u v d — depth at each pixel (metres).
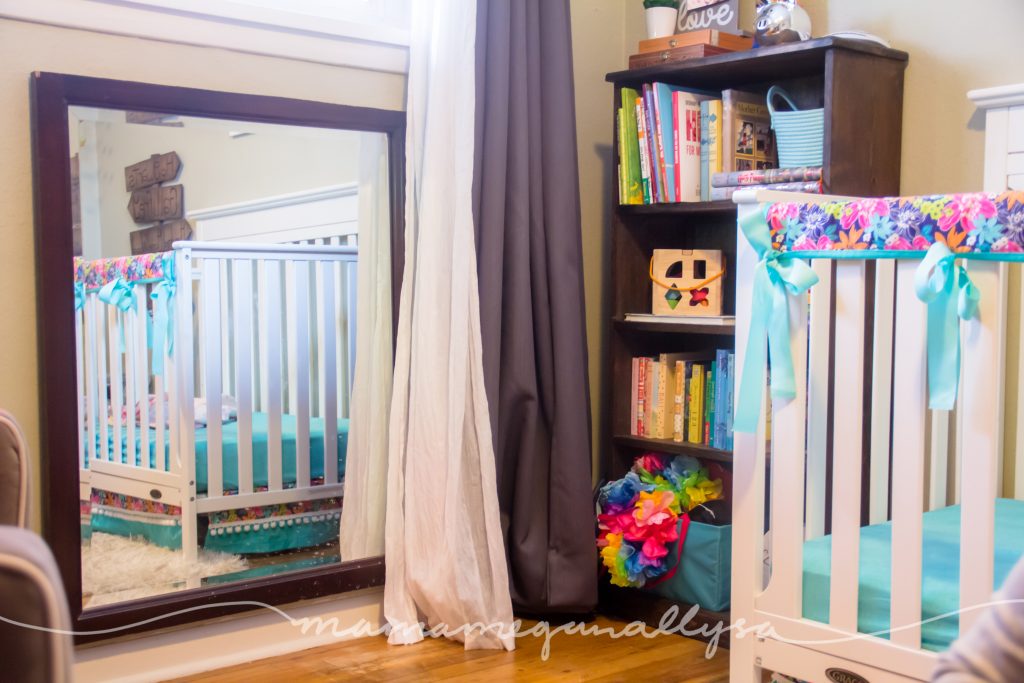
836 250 1.51
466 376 2.24
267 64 2.17
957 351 1.37
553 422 2.35
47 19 1.88
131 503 2.00
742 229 1.63
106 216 1.96
